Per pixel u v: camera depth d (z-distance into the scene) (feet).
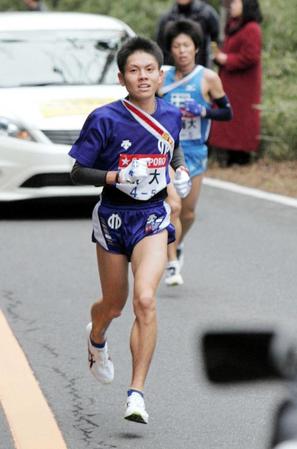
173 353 50.98
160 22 106.73
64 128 86.28
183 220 64.75
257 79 110.22
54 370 48.65
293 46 127.54
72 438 39.86
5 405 43.78
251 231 81.56
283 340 15.44
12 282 66.39
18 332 55.16
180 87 64.13
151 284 40.22
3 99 88.69
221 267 69.82
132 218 41.24
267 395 45.01
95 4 173.88
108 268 41.70
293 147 113.09
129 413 38.86
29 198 87.20
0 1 197.67
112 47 95.40
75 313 58.80
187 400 44.34
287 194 98.17
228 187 102.12
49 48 94.58
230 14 110.83
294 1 128.77
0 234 81.82
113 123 40.86
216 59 109.91
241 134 110.52
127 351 51.49
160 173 41.27
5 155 86.69
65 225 85.20
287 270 69.05
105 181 40.68
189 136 63.93
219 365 15.70
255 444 39.11
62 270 69.31
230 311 58.75
